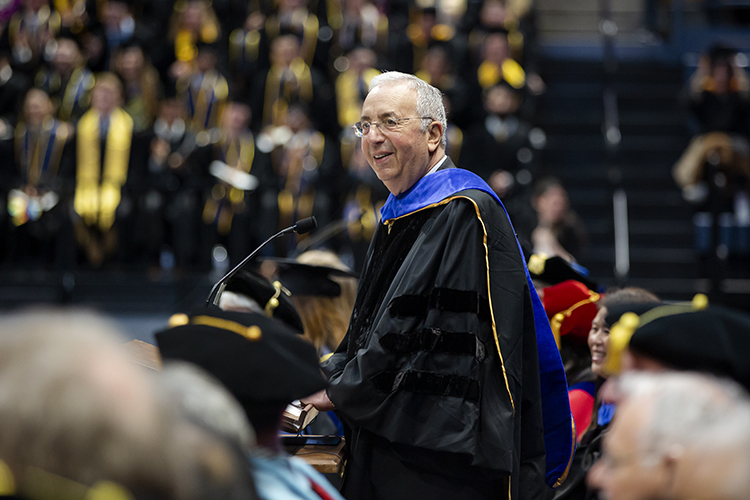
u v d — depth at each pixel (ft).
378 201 32.12
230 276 11.57
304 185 33.42
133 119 36.42
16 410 3.68
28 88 39.24
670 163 40.16
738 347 6.66
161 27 41.16
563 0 49.44
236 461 5.02
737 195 35.09
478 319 10.28
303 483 6.64
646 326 6.89
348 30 40.68
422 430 10.07
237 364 7.14
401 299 10.44
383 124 11.09
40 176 34.78
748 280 33.19
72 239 32.14
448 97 37.35
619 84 43.80
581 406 12.73
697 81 37.58
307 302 14.28
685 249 35.88
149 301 30.94
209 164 34.06
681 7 47.16
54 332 3.90
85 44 40.63
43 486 3.69
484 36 40.68
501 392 10.22
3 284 31.17
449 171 11.09
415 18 42.19
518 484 10.47
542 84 41.55
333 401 10.49
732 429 4.94
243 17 42.22
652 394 5.27
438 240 10.61
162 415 4.06
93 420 3.76
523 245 15.26
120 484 3.81
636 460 5.08
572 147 40.40
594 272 34.96
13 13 40.60
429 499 10.32
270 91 38.68
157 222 32.91
